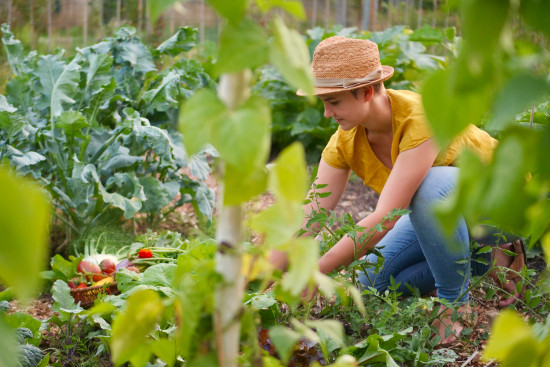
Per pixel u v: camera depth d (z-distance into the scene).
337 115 2.44
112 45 4.39
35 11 8.30
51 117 3.79
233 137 0.79
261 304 2.02
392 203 2.37
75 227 3.80
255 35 0.81
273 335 1.01
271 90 6.09
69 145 3.73
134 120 3.75
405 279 2.83
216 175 0.99
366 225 2.35
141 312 1.00
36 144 3.81
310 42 6.22
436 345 2.51
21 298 0.57
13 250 0.55
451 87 0.70
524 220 0.72
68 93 3.95
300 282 0.89
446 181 2.43
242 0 0.75
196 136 0.81
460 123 0.74
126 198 3.66
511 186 0.70
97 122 4.09
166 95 4.06
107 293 2.71
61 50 4.66
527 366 0.90
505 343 0.89
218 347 0.98
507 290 2.92
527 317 2.66
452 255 2.46
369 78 2.34
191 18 8.72
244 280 1.05
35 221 0.57
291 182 0.85
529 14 0.68
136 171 4.05
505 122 0.68
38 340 2.31
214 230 4.01
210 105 0.83
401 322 2.36
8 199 0.55
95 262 3.05
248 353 1.13
